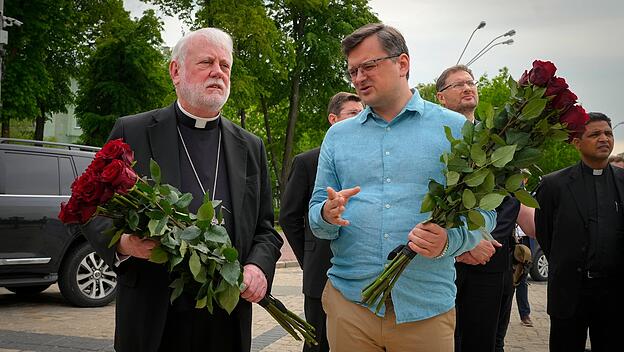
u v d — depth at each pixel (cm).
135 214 230
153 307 263
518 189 230
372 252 259
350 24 2992
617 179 420
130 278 265
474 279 377
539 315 869
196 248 237
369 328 262
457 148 232
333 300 277
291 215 416
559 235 416
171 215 238
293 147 3447
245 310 287
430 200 230
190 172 290
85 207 223
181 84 289
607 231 406
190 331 278
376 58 259
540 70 228
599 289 406
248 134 317
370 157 268
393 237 257
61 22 2022
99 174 225
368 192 266
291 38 2950
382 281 243
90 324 710
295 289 1054
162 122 289
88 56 2388
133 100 2312
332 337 274
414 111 267
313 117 3288
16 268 752
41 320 728
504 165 223
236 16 2353
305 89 3031
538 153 229
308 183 416
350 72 269
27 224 762
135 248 240
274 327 730
